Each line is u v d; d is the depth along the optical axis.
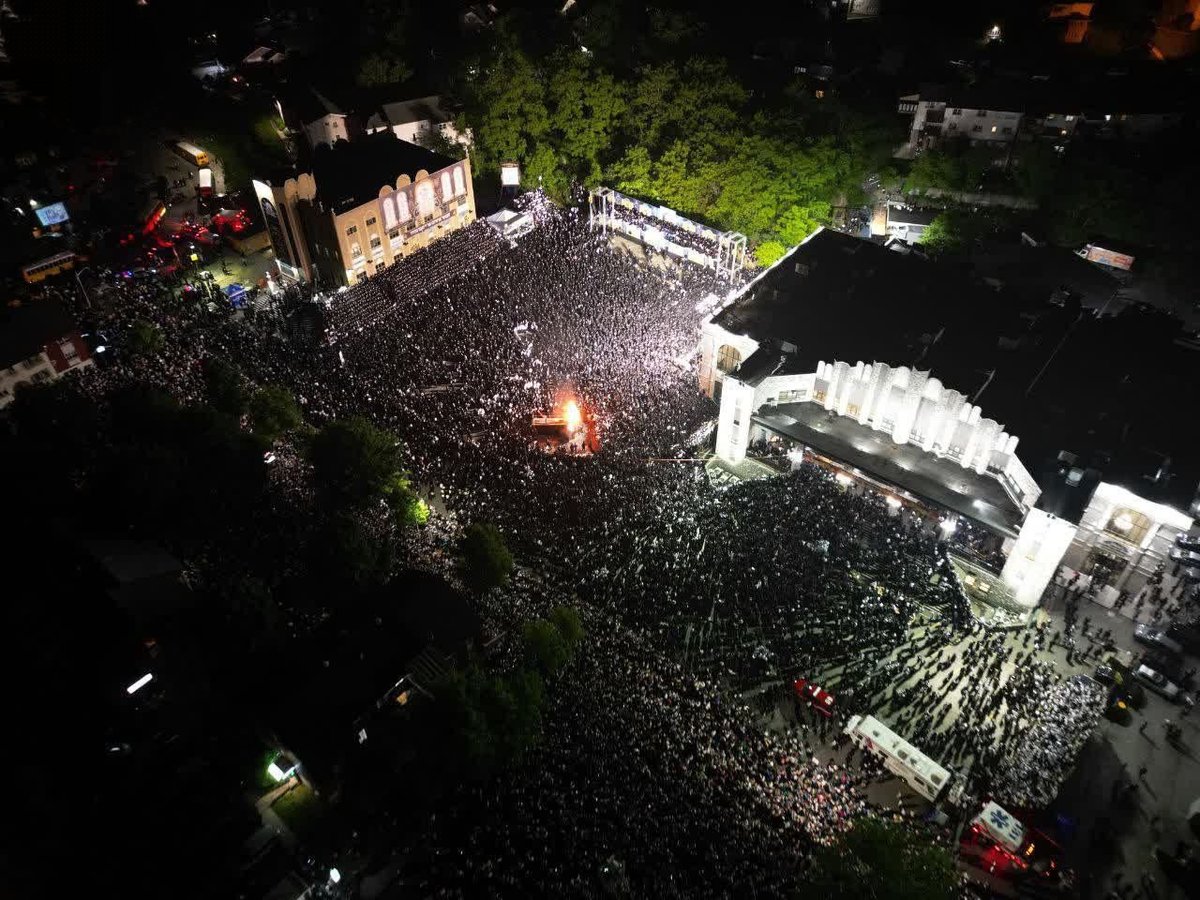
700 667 50.50
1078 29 125.25
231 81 129.12
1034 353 66.19
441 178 89.88
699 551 57.56
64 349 74.06
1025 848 42.28
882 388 63.09
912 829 41.69
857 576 57.00
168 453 58.28
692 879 39.31
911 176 98.69
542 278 85.75
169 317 80.50
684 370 75.25
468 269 90.31
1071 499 54.09
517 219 96.31
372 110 108.12
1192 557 52.81
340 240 81.56
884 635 53.03
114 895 40.50
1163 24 120.81
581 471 62.84
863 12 139.50
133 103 120.81
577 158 101.69
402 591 52.59
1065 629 55.06
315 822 44.31
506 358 73.88
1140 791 46.06
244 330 79.38
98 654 51.31
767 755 45.38
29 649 50.75
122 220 98.88
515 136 97.25
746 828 41.50
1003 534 56.47
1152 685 51.50
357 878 41.44
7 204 98.75
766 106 99.50
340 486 58.59
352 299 83.50
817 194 93.19
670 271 88.06
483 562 52.12
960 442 60.91
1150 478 55.06
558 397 70.06
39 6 121.00
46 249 93.44
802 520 60.38
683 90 95.75
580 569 56.12
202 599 53.03
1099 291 83.12
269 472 64.94
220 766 46.69
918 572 57.34
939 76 119.69
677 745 45.38
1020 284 83.62
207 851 42.72
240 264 94.38
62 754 46.59
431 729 42.62
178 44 132.12
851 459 62.69
